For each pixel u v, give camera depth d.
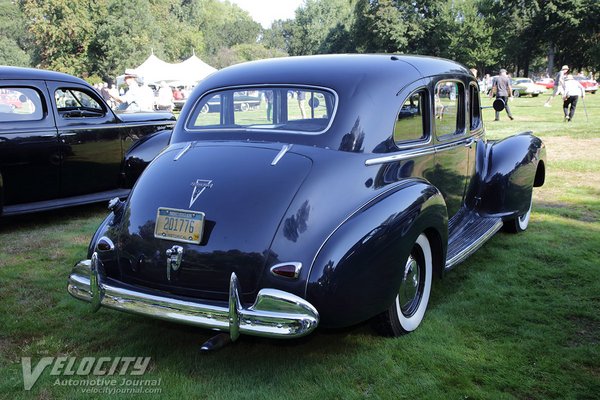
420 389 2.79
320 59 3.67
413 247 3.22
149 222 2.98
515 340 3.29
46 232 5.93
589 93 37.97
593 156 9.98
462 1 61.88
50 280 4.44
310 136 3.19
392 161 3.29
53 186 6.23
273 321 2.57
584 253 4.84
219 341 2.84
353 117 3.20
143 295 2.86
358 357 3.10
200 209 2.86
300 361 3.09
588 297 3.90
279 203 2.80
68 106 6.45
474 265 4.60
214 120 3.58
